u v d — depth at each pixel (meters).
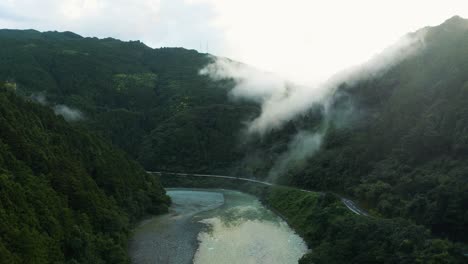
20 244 47.38
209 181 173.62
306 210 101.81
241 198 143.12
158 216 111.69
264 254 78.50
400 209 76.88
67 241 59.25
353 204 94.50
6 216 49.22
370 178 98.69
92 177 93.88
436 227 66.81
